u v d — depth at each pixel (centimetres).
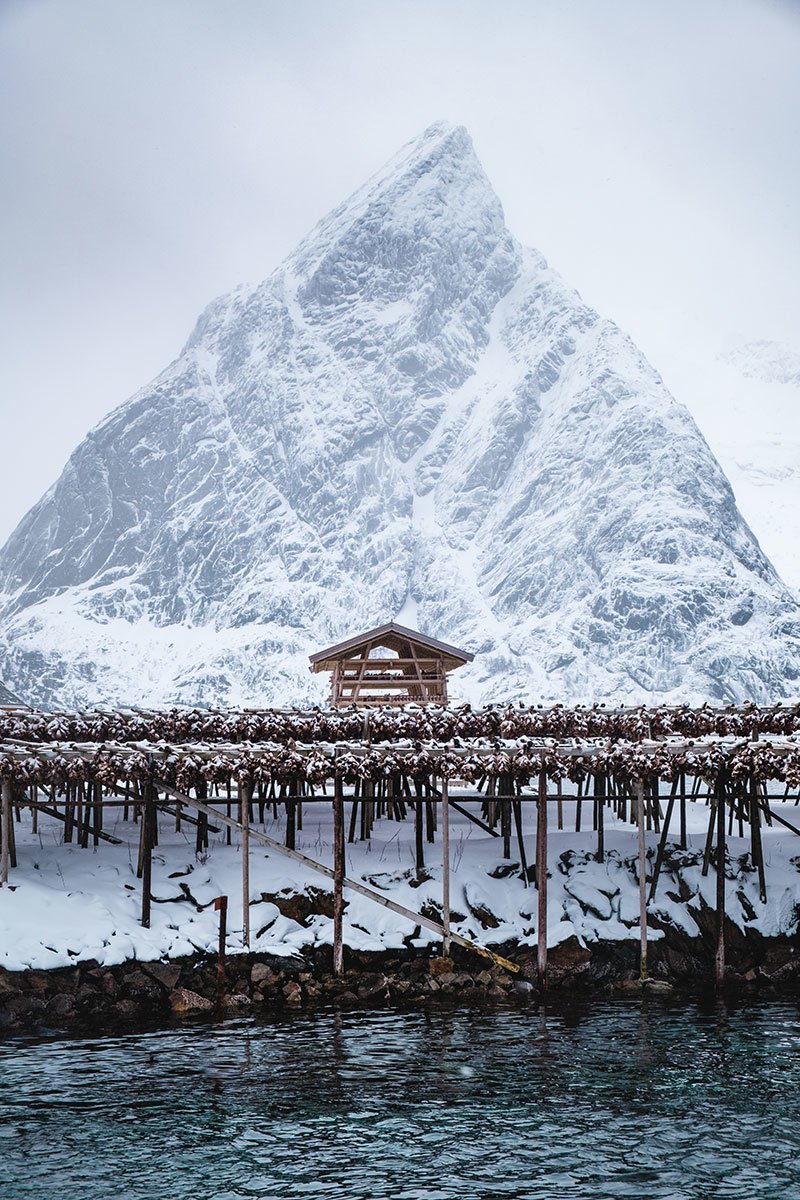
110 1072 2409
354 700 4606
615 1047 2602
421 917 3138
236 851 3394
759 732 3338
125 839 3519
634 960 3172
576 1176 1912
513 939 3170
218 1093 2286
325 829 3672
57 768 3077
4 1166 1950
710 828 3362
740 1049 2578
